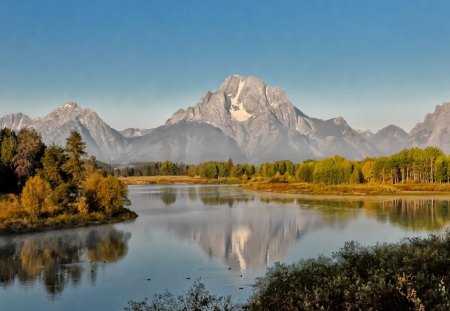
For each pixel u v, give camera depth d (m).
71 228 68.88
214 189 192.25
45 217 73.81
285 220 76.19
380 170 171.38
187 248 51.91
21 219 70.25
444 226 65.38
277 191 162.62
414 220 72.81
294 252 48.69
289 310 15.41
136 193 165.50
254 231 64.50
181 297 25.42
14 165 99.88
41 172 87.25
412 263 16.64
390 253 18.47
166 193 163.12
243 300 31.14
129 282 37.09
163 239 58.41
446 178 157.62
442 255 17.27
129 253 49.19
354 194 136.88
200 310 21.03
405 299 14.12
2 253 49.66
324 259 19.41
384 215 80.50
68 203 80.31
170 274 39.69
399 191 139.25
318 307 14.73
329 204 105.56
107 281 37.53
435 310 13.25
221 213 89.62
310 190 152.88
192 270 41.06
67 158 90.38
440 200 112.94
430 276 15.70
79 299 32.78
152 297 32.41
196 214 88.38
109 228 69.19
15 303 32.16
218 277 38.34
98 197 80.88
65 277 39.06
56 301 32.50
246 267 42.06
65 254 48.97
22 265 43.62
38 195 73.38
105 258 46.66
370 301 14.38
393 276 15.30
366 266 17.44
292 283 16.69
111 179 82.81
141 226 71.25
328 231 62.62
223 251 49.84
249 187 195.38
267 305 16.39
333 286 15.52
